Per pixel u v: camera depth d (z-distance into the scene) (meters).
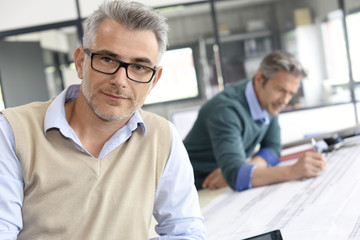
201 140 2.20
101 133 1.04
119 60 0.97
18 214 0.93
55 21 5.46
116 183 1.02
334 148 2.40
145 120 1.13
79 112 1.04
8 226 0.90
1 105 6.02
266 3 6.39
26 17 5.46
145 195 1.05
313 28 6.23
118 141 1.04
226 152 1.92
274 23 6.41
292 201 1.49
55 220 0.95
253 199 1.63
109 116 0.99
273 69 2.01
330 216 1.23
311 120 5.77
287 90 2.03
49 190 0.96
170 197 1.12
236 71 6.53
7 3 5.43
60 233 0.95
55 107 1.02
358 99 5.90
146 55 0.98
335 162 2.04
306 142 2.66
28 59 5.99
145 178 1.06
